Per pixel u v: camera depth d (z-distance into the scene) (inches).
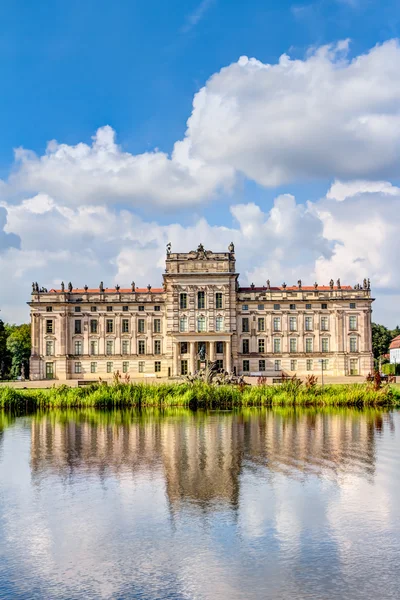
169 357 5674.2
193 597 859.4
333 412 2780.5
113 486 1397.6
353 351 5718.5
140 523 1140.5
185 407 3034.0
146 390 3169.3
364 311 5748.0
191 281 5634.8
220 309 5620.1
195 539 1057.5
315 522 1136.2
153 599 855.7
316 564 954.7
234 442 1943.9
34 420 2556.6
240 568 943.7
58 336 5723.4
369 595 857.5
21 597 861.8
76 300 5777.6
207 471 1535.4
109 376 5728.3
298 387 3260.3
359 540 1047.0
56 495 1330.0
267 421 2455.7
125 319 5782.5
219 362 5654.5
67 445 1916.8
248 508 1221.7
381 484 1395.2
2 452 1811.0
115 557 988.6
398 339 7667.3
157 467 1587.1
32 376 5684.1
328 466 1582.2
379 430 2178.9
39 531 1107.3
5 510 1227.2
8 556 1000.9
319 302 5762.8
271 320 5753.0
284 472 1518.2
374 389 3196.4
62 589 885.2
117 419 2561.5
